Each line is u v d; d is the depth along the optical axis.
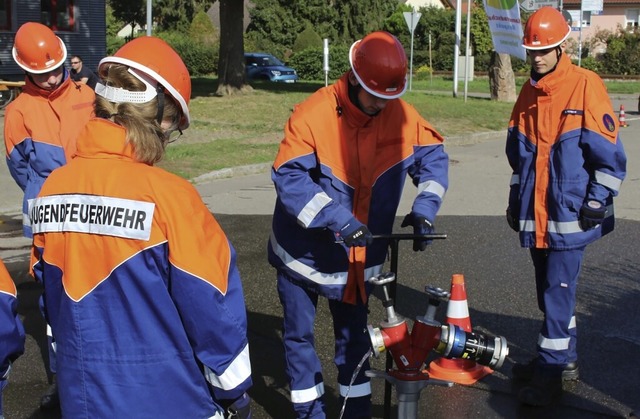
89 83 11.82
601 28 53.91
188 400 2.27
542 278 4.76
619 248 8.15
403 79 3.48
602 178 4.34
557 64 4.41
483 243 8.38
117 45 46.44
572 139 4.39
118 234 2.23
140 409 2.22
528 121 4.57
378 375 3.30
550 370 4.57
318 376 4.00
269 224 9.38
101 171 2.29
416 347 3.22
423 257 7.86
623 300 6.49
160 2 52.06
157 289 2.23
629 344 5.53
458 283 5.09
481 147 16.34
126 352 2.24
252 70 35.56
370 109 3.57
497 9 19.55
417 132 3.80
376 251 3.80
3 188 11.13
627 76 39.84
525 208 4.58
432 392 4.78
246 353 2.28
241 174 12.89
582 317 6.07
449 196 11.02
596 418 4.43
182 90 2.40
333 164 3.63
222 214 9.94
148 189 2.25
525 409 4.55
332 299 3.88
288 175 3.56
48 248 2.34
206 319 2.21
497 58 24.73
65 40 24.78
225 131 16.67
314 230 3.73
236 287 2.30
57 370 2.34
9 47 23.16
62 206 2.32
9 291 2.33
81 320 2.25
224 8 22.94
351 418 3.98
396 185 3.76
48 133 4.89
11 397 4.80
